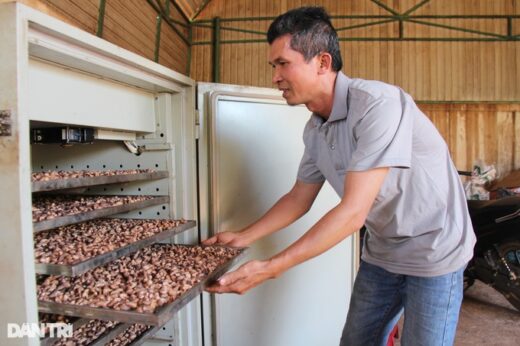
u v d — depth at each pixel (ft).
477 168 12.76
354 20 12.89
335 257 5.59
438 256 3.59
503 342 7.23
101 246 3.22
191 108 4.37
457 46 12.78
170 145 4.35
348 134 3.40
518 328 7.82
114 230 3.84
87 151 4.66
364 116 3.09
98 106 3.55
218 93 4.50
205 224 4.56
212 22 12.92
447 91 12.85
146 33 9.05
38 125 3.57
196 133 4.43
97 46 2.97
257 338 5.09
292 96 3.39
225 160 4.65
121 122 3.86
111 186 4.62
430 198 3.53
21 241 2.38
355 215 2.94
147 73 3.73
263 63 12.92
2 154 2.37
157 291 2.83
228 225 4.73
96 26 6.50
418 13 12.78
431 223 3.60
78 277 3.17
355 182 2.98
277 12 12.80
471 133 12.98
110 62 3.24
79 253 3.00
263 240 5.08
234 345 4.94
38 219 2.78
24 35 2.35
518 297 7.66
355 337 4.48
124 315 2.47
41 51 2.72
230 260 3.70
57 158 4.78
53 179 2.88
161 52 10.23
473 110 12.94
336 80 3.36
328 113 3.63
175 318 4.47
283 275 5.18
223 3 12.94
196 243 4.52
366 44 12.87
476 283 10.46
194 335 4.58
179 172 4.40
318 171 4.35
